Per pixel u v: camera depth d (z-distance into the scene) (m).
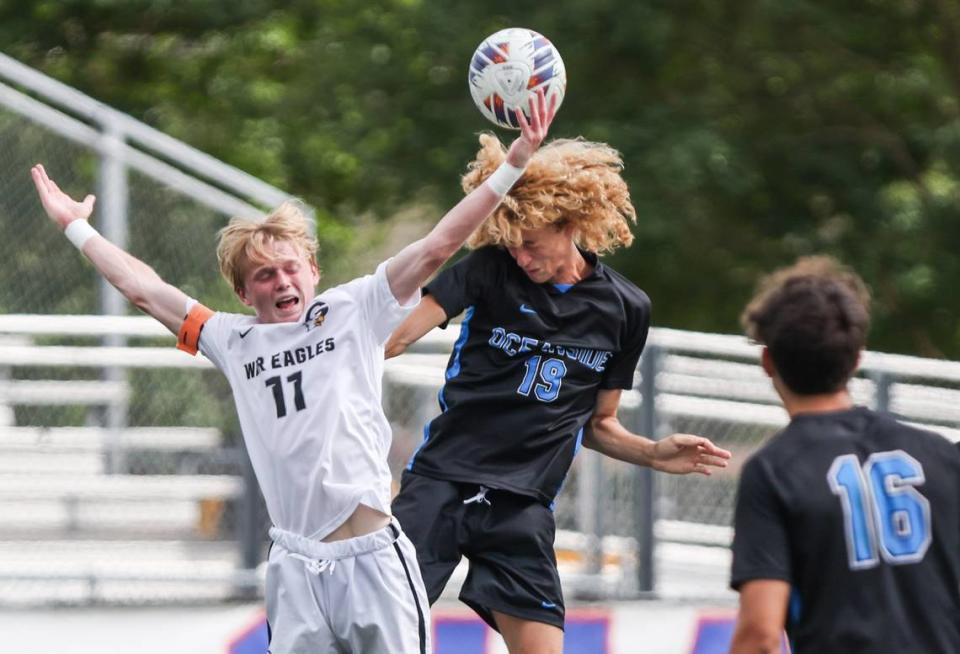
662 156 55.16
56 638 26.16
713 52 62.56
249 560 27.03
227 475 28.84
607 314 18.73
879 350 64.19
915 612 12.54
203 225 32.84
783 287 13.22
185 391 29.38
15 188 33.03
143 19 63.72
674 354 37.19
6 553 27.66
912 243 61.84
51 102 45.38
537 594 18.67
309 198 69.06
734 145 60.09
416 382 28.67
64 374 31.58
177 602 26.45
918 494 12.70
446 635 26.80
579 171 18.16
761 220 63.97
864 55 63.66
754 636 12.38
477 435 18.64
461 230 16.38
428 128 62.41
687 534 30.12
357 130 63.66
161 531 28.89
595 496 28.61
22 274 33.03
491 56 18.59
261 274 16.70
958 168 60.16
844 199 63.69
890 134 64.44
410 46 63.88
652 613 28.16
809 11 60.25
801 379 12.97
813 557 12.52
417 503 18.58
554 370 18.59
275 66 68.88
